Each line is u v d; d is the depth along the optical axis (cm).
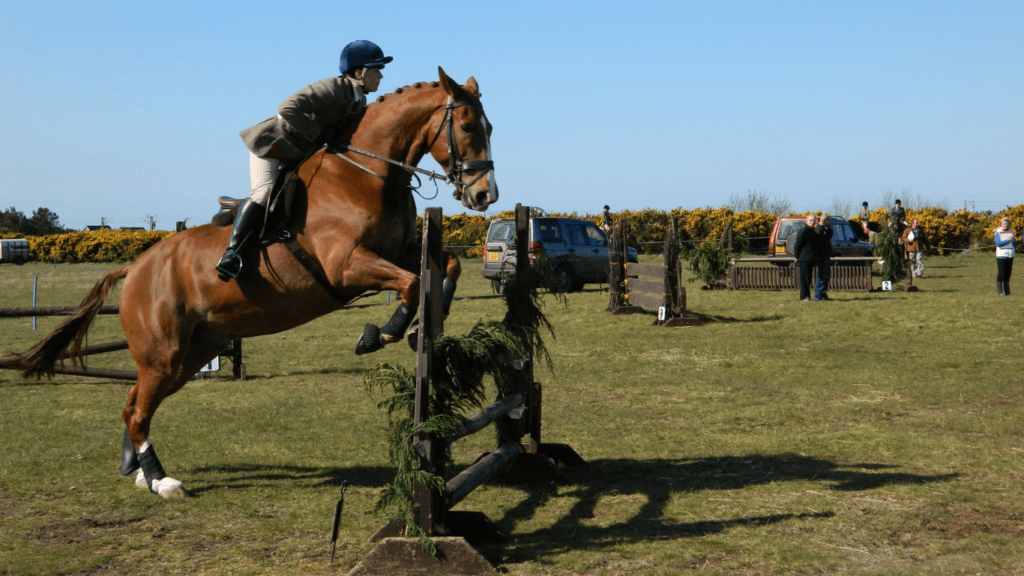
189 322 525
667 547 422
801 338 1254
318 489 549
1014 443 621
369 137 480
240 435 714
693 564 399
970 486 511
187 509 507
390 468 604
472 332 444
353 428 742
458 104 472
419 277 449
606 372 1003
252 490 547
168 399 888
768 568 391
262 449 662
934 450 605
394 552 394
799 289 1820
